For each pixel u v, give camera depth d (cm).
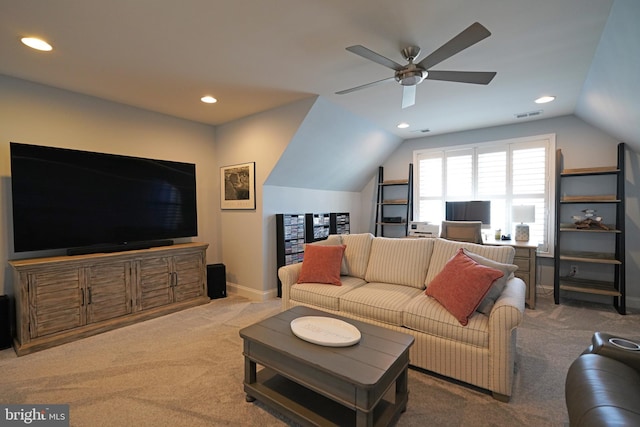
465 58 246
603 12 185
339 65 260
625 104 264
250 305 373
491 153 455
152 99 338
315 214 469
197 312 348
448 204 470
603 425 99
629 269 365
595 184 384
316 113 352
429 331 213
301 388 188
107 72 270
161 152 389
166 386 205
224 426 169
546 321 318
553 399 191
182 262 361
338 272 297
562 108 371
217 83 296
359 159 493
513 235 436
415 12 188
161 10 184
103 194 314
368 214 586
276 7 182
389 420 161
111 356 245
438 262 269
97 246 310
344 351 165
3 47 226
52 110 302
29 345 251
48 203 280
